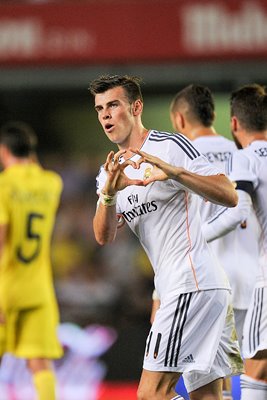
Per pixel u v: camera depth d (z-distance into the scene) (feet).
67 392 90.22
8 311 74.33
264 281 55.16
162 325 49.83
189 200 49.98
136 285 120.06
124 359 93.15
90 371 93.09
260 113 57.93
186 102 64.18
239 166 55.88
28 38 103.40
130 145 50.16
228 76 110.22
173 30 103.30
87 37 103.40
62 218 130.72
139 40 103.50
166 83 112.27
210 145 63.31
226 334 52.11
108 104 49.49
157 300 58.95
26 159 76.54
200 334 49.83
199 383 52.16
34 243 75.61
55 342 75.77
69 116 135.95
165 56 103.30
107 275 123.95
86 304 117.91
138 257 124.06
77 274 125.08
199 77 110.52
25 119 134.72
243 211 55.11
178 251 49.83
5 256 74.69
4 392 87.35
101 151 137.49
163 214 49.78
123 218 51.60
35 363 74.59
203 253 50.21
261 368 55.11
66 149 137.08
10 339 74.54
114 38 103.40
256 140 57.72
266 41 102.27
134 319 112.78
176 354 49.55
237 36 102.73
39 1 103.60
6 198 74.23
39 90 119.85
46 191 76.89
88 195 133.59
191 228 50.06
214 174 48.52
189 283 49.55
